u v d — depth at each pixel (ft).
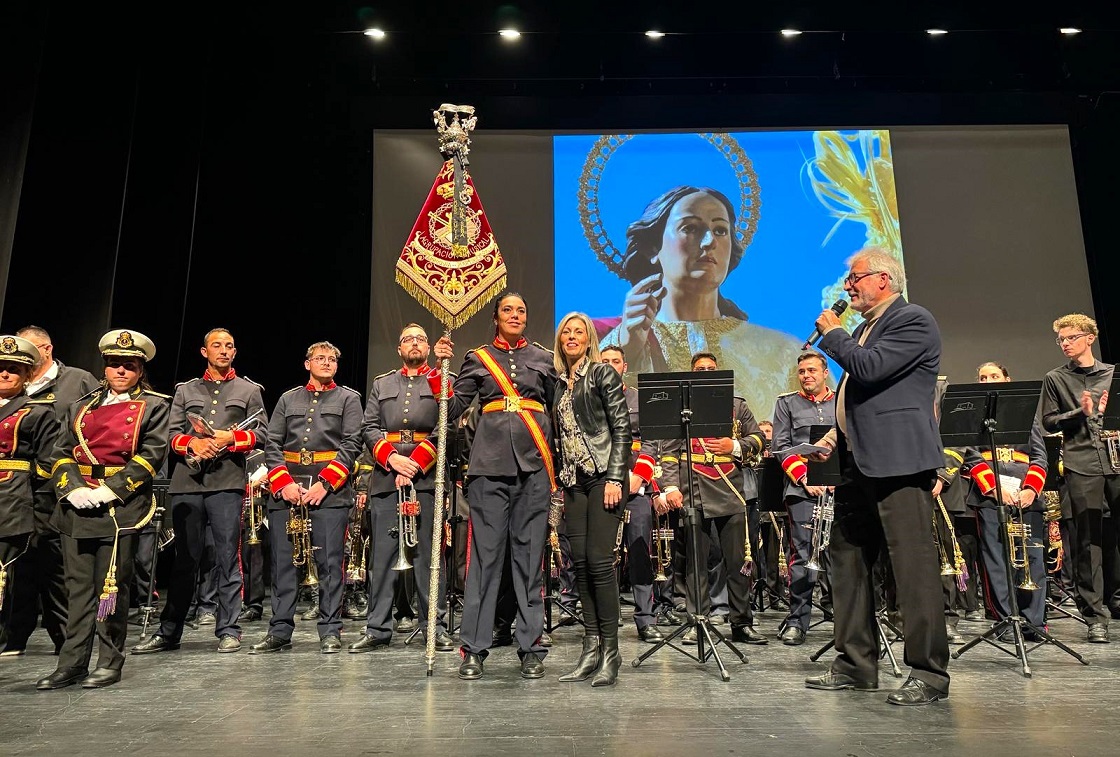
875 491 9.84
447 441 15.03
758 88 29.48
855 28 26.66
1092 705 9.09
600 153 28.99
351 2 25.32
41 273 19.61
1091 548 14.08
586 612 11.07
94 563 11.14
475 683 10.64
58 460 10.99
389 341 27.58
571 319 11.60
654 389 12.58
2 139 18.52
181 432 14.55
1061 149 28.89
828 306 28.25
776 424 15.48
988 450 14.99
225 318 27.94
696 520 12.51
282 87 28.71
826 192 28.78
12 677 11.53
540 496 11.35
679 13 26.04
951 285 28.07
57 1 20.13
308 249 28.37
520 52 28.22
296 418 15.15
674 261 28.40
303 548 15.08
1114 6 25.77
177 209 25.61
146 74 25.04
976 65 28.91
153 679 11.18
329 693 10.11
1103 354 27.96
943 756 7.18
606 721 8.54
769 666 11.82
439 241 13.76
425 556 14.29
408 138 28.84
